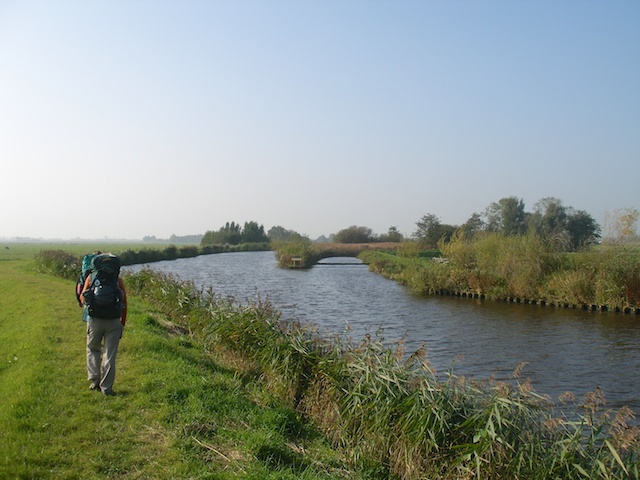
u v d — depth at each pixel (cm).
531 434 644
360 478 674
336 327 2302
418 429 684
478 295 3569
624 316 2702
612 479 562
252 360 1129
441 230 7350
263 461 622
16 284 2475
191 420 702
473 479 632
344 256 10388
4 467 526
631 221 3005
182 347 1184
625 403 1256
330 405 870
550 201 7950
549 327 2350
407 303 3231
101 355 816
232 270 5916
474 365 1625
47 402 721
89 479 526
